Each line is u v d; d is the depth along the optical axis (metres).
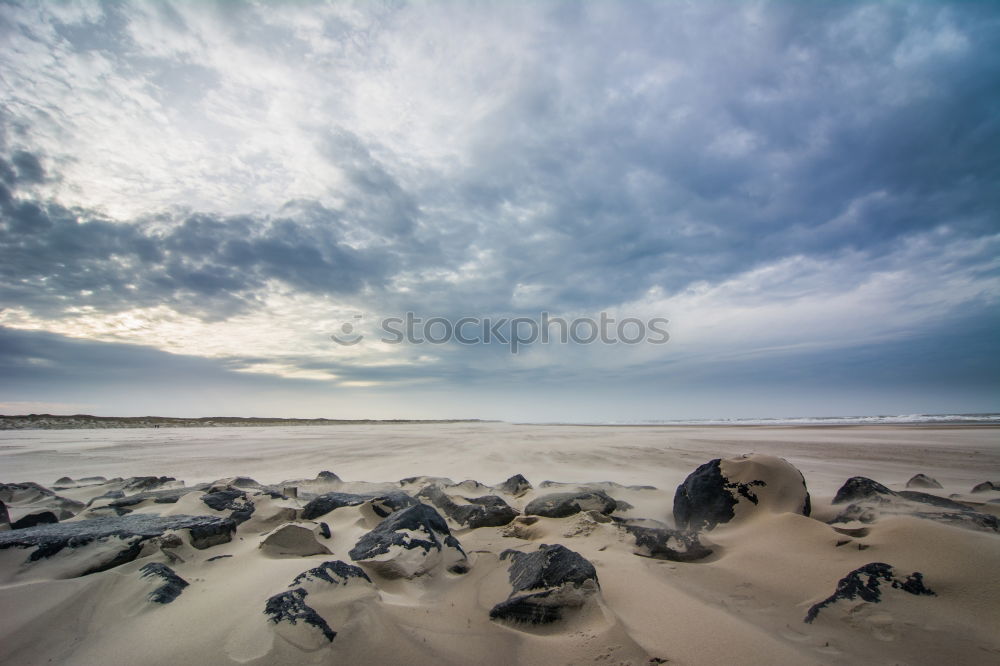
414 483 7.53
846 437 16.23
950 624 2.41
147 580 2.84
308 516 4.90
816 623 2.59
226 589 2.83
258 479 9.10
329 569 2.78
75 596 2.68
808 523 3.76
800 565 3.23
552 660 2.29
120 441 18.31
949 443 13.19
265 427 35.94
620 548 4.00
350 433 24.56
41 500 6.19
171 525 3.82
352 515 4.71
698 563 3.65
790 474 4.80
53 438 20.48
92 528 3.69
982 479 7.77
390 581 3.09
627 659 2.25
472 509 5.34
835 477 8.02
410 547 3.31
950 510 4.08
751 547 3.70
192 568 3.30
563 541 4.30
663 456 11.55
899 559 2.96
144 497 5.62
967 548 2.84
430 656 2.25
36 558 3.08
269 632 2.25
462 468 10.16
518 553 3.44
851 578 2.83
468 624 2.61
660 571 3.46
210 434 23.77
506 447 14.53
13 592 2.67
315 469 10.30
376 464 10.93
